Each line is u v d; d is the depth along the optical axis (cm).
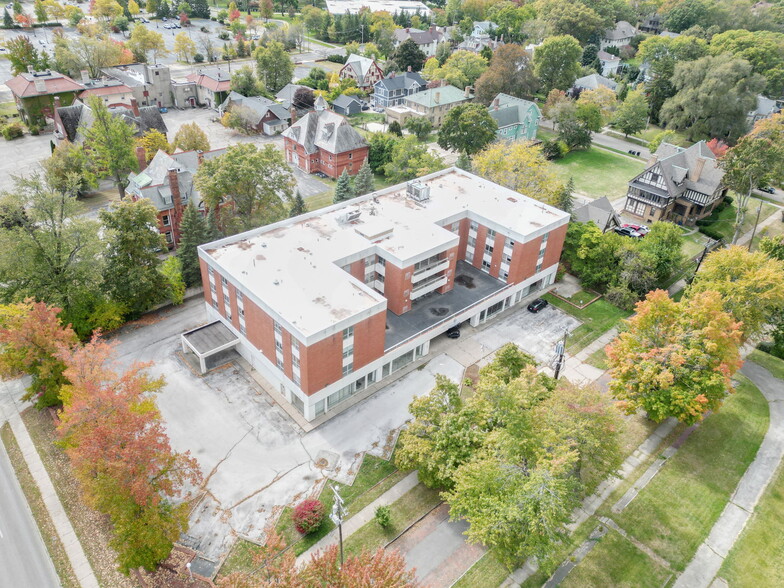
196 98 14162
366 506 4666
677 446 5350
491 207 7400
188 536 4378
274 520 4522
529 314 7225
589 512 4666
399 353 5956
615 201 10369
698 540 4475
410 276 6219
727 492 4897
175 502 4603
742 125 12181
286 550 4269
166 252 8181
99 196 9594
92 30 17400
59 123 10638
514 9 19700
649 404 5078
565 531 3988
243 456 5059
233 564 4191
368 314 5275
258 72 14675
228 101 12950
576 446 4319
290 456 5088
